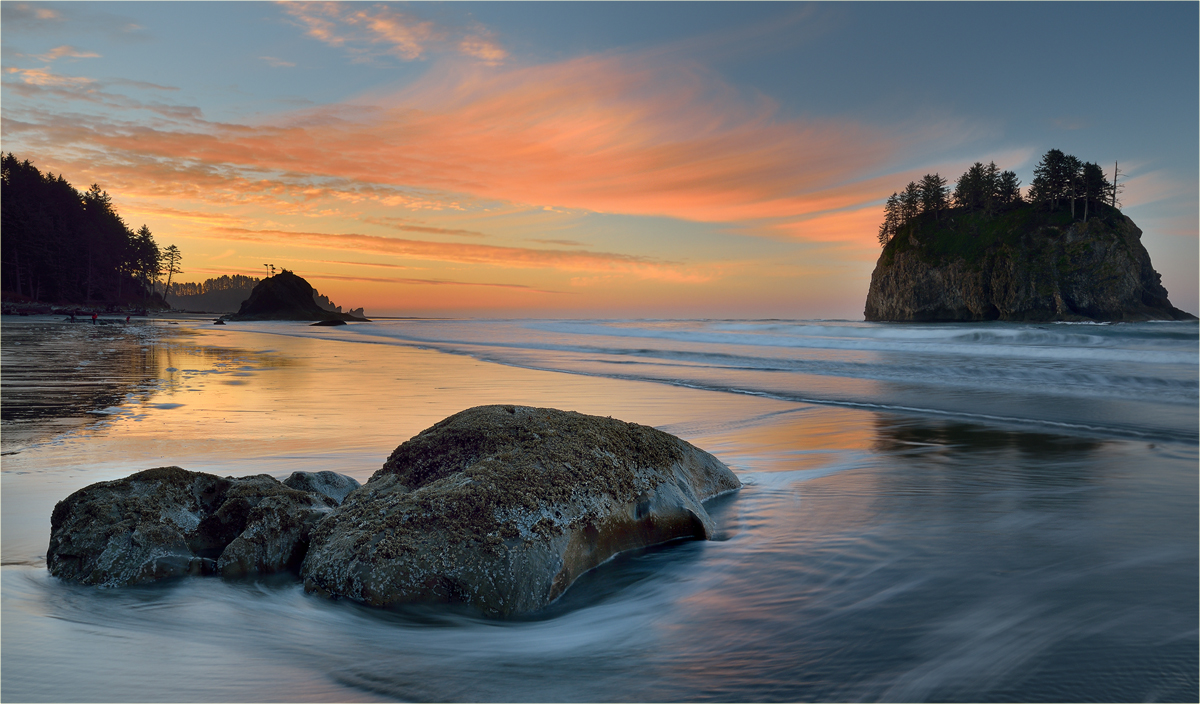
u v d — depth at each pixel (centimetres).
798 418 1002
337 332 4594
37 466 629
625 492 461
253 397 1171
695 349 2461
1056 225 9588
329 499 479
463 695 268
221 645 308
